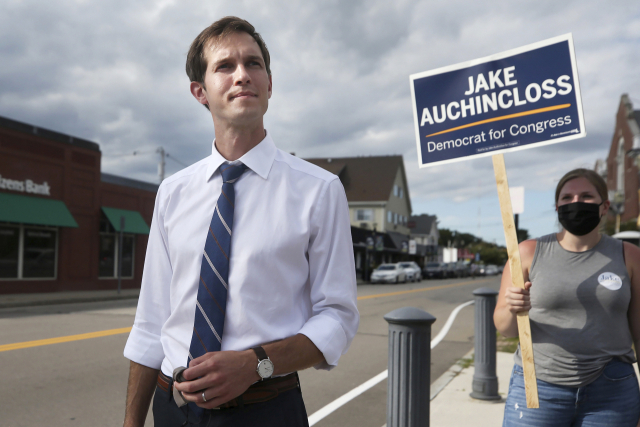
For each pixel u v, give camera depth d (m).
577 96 2.47
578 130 2.46
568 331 2.24
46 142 17.20
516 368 2.39
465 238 117.75
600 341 2.20
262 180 1.42
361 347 8.23
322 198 1.42
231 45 1.47
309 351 1.30
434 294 21.55
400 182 50.34
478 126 2.69
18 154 16.16
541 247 2.42
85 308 13.07
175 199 1.51
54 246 17.72
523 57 2.59
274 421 1.33
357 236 36.59
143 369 1.51
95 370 6.03
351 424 4.53
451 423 4.30
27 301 13.82
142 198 22.08
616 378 2.19
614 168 36.97
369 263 40.12
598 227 2.32
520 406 2.31
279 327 1.34
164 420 1.40
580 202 2.26
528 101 2.57
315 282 1.42
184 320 1.41
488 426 4.22
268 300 1.33
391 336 2.92
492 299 5.14
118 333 8.57
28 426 4.22
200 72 1.54
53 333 8.53
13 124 16.00
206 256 1.35
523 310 2.23
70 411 4.61
